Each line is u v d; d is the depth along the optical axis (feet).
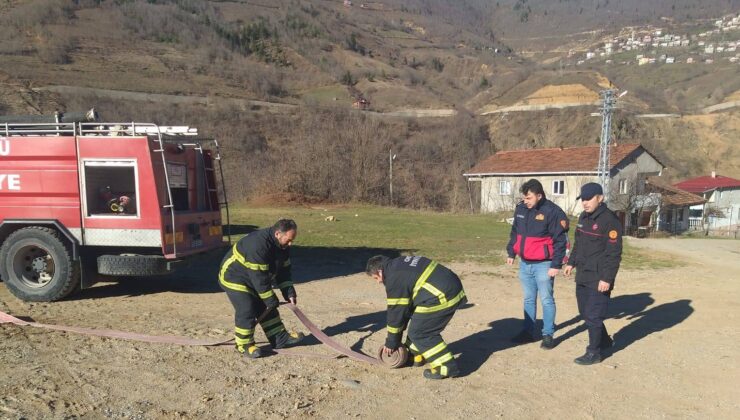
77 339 20.06
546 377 17.48
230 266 18.71
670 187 151.84
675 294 30.83
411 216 94.48
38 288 25.99
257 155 154.81
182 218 27.14
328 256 43.73
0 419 13.51
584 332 22.52
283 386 16.30
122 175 25.98
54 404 14.56
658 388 16.66
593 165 126.21
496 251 48.55
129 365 17.66
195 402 15.07
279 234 18.40
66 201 25.91
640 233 120.88
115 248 26.68
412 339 17.28
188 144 29.68
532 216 20.13
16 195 26.07
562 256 19.70
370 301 28.09
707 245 68.95
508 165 139.85
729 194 173.99
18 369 16.84
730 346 20.68
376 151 135.95
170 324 22.65
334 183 126.31
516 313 25.89
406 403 15.38
